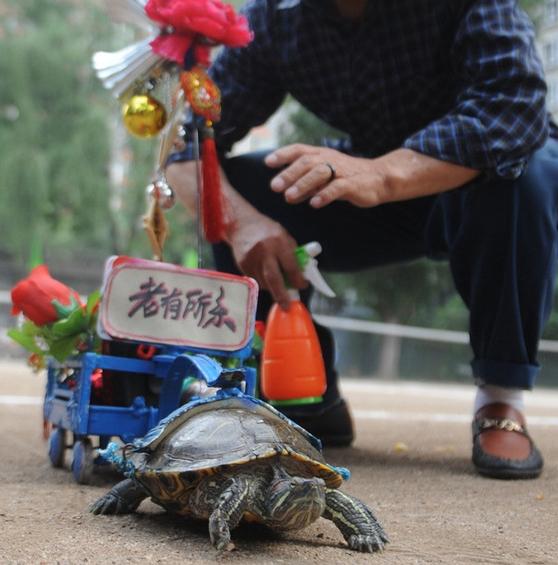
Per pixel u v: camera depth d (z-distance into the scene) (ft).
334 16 8.30
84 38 57.11
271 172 9.46
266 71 9.11
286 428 4.86
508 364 7.69
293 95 9.28
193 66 6.88
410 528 5.44
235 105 9.22
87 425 6.40
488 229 7.67
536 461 7.56
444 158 7.34
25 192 52.16
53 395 7.54
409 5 8.05
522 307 7.70
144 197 54.19
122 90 7.25
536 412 18.42
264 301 9.10
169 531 5.02
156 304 6.37
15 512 5.52
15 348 41.98
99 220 56.18
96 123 53.93
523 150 7.39
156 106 7.08
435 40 8.16
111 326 6.22
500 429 7.71
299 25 8.47
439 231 9.16
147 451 4.92
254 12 8.79
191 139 8.54
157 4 6.76
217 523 4.31
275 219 9.49
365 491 6.79
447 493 6.77
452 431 12.35
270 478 4.51
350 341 45.91
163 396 6.24
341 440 9.58
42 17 59.57
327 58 8.58
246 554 4.51
